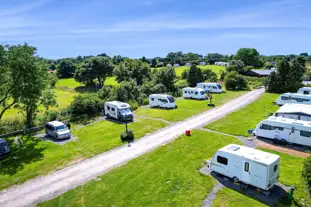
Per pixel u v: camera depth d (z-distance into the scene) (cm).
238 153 1543
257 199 1380
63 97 5609
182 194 1448
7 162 2005
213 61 14488
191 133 2573
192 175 1673
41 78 2802
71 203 1391
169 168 1786
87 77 7406
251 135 2469
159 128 2809
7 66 2533
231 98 4612
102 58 7588
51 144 2402
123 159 1983
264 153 1539
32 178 1719
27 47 2639
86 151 2184
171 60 13825
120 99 3919
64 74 10531
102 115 3484
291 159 1909
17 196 1490
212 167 1677
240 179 1525
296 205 1318
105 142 2391
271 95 4888
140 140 2425
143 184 1572
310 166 1286
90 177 1698
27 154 2161
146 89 4853
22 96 2697
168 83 5278
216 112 3506
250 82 6719
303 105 3058
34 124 3039
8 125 2995
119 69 6094
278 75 5216
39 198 1458
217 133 2556
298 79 5231
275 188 1494
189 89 4688
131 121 3136
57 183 1634
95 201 1402
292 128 2184
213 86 5269
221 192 1458
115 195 1457
